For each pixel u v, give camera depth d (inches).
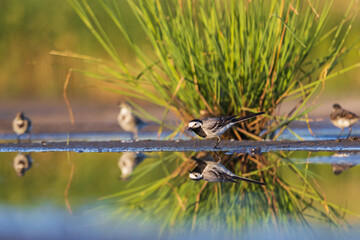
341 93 1128.8
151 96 569.6
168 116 951.6
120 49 1145.4
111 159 490.9
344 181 386.3
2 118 944.9
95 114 974.4
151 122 875.4
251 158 479.8
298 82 582.6
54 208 311.6
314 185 375.9
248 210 310.5
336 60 563.8
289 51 533.3
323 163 449.7
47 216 293.4
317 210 310.7
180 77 557.9
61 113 988.6
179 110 589.9
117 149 550.6
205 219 291.9
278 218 293.3
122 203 330.0
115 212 305.7
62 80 1174.3
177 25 536.1
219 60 555.8
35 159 492.7
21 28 1218.0
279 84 550.6
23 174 419.8
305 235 259.4
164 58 546.3
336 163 448.8
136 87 565.0
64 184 382.0
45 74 1180.5
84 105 1085.1
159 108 1060.5
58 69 1176.2
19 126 648.4
